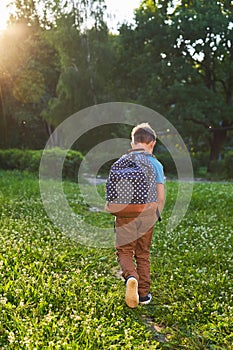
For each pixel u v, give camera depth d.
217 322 4.53
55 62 38.66
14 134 39.84
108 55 33.62
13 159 24.95
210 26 32.31
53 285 4.98
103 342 3.85
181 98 33.25
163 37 34.28
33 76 37.56
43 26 39.19
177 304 4.97
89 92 32.91
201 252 7.05
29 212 10.49
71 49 33.47
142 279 4.89
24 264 5.76
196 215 10.87
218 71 35.47
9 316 4.14
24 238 7.22
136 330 4.27
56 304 4.55
